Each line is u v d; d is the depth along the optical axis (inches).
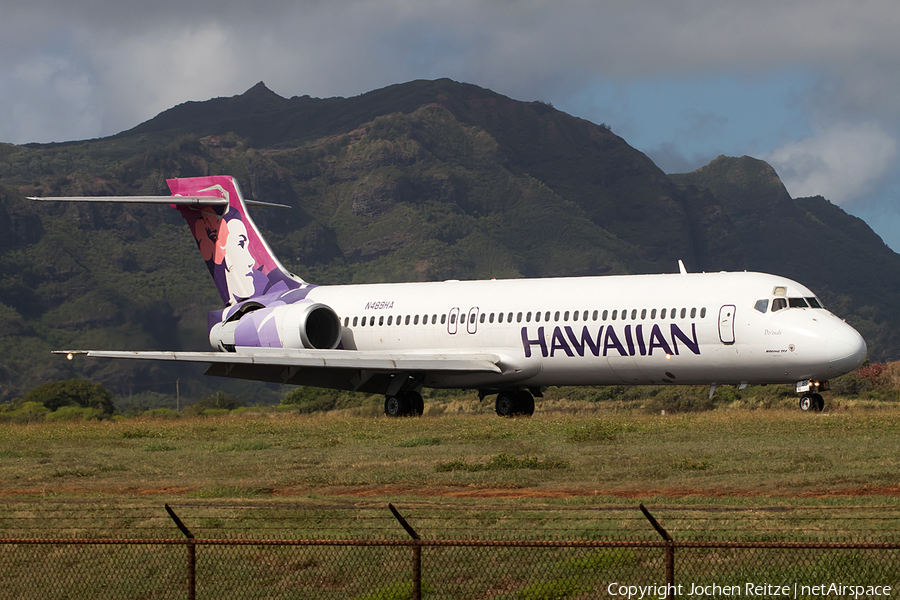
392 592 1807.3
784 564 1834.4
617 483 2733.8
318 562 1996.8
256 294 6510.8
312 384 6053.2
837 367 4744.1
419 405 6127.0
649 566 1865.2
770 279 5019.7
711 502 2349.9
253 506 2463.1
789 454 3110.2
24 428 5472.4
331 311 6141.7
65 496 2829.7
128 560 2075.5
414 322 5940.0
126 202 6151.6
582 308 5374.0
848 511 2162.9
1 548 2185.0
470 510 2303.2
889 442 3356.3
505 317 5610.2
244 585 1913.1
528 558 1947.6
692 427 4074.8
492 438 4008.4
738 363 4965.6
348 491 2792.8
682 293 5132.9
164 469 3380.9
